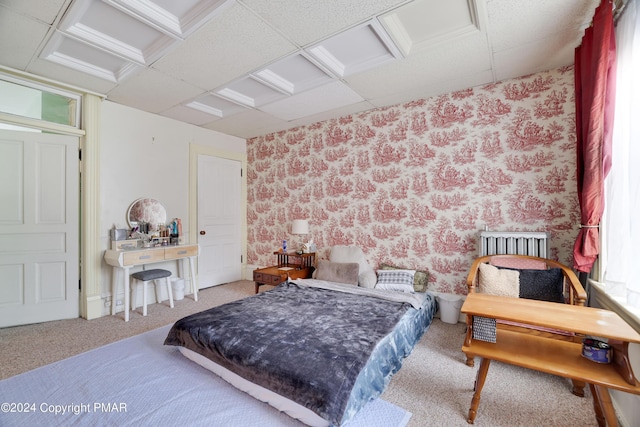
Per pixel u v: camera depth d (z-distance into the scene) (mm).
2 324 2650
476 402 1516
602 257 1946
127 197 3338
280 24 1938
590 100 1809
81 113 2980
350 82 2750
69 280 2934
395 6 1773
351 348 1644
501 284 2221
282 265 4082
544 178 2547
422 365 2086
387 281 3010
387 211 3375
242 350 1672
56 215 2863
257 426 1416
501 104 2727
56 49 2264
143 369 1941
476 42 2111
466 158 2896
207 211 4207
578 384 1738
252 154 4715
